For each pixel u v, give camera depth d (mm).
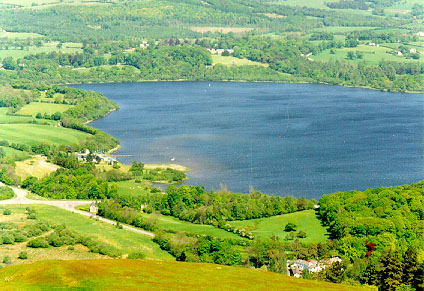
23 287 151750
